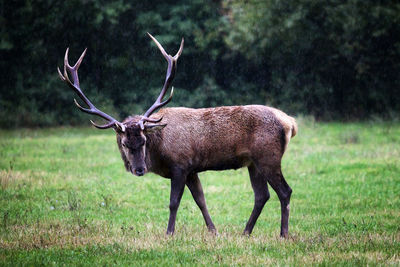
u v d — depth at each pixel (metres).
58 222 18.61
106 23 61.19
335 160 31.38
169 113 17.33
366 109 62.12
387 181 25.45
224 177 28.27
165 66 63.41
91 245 15.07
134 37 63.00
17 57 60.62
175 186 16.98
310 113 62.12
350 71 61.06
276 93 63.84
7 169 28.86
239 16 60.53
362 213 20.23
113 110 61.38
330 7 56.22
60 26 59.75
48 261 13.39
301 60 61.44
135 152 16.27
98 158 33.66
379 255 13.63
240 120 17.08
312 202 22.64
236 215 20.86
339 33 57.56
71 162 32.00
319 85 61.56
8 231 16.95
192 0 62.94
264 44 59.03
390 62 60.03
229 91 65.06
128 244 15.12
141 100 63.09
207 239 15.77
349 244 14.95
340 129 49.25
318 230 17.53
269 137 16.78
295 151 35.28
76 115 61.00
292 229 18.12
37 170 29.00
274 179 16.81
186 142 16.98
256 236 16.70
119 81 63.34
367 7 55.81
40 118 59.66
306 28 57.72
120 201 22.78
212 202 23.05
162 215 20.67
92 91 61.62
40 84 60.72
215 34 61.94
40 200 22.52
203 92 63.16
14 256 13.85
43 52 60.06
